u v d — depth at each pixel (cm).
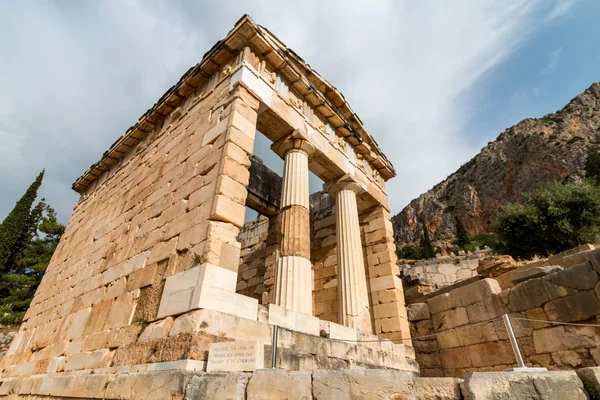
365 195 1305
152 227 823
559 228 1905
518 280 951
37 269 2781
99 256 1013
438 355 1076
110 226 1076
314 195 1617
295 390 355
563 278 812
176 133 1024
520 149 7700
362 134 1340
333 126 1237
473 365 968
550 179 6444
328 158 1120
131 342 609
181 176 845
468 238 6588
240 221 670
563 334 784
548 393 287
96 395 568
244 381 377
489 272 1327
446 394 319
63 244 1435
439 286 2433
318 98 1119
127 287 758
